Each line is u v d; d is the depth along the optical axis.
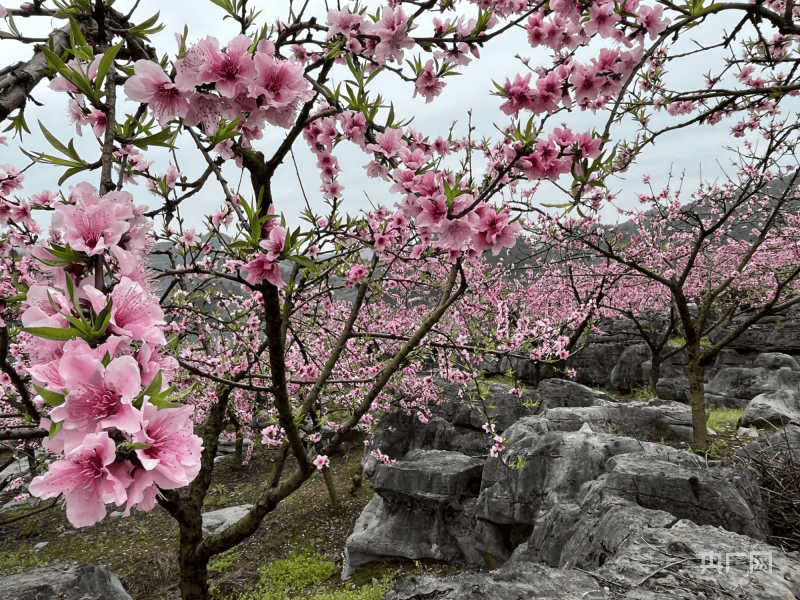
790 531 4.23
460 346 4.53
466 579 2.74
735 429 7.90
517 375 14.99
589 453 5.45
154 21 1.36
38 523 10.86
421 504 6.83
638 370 14.86
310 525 8.78
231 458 14.46
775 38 4.29
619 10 2.11
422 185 1.89
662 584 2.51
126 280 0.93
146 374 0.90
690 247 13.15
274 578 7.09
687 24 2.20
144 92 1.21
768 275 12.90
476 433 9.30
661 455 4.81
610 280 12.53
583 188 1.96
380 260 4.49
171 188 2.73
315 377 5.19
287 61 1.31
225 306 5.90
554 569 2.77
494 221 1.94
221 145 1.81
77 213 0.97
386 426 10.58
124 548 9.17
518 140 1.90
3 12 1.48
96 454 0.78
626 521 3.37
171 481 0.80
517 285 15.25
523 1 2.31
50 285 0.98
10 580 4.68
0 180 2.86
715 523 3.83
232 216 3.81
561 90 2.07
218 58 1.21
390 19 1.95
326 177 2.85
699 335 7.48
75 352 0.79
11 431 2.59
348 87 2.17
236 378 4.25
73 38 1.22
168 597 7.02
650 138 3.83
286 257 1.73
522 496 5.84
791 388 10.77
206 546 4.37
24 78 1.48
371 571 6.71
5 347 2.52
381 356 8.12
